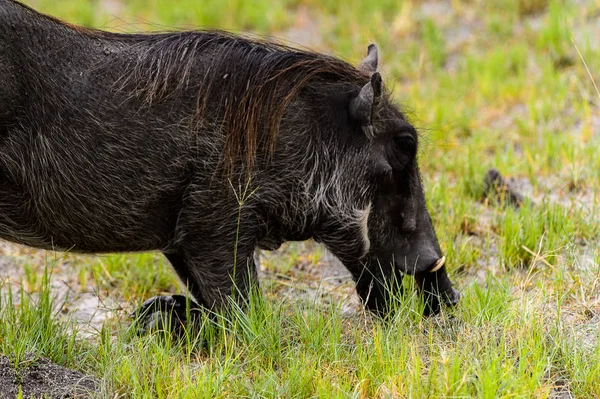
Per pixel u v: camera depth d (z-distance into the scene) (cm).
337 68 1175
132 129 1092
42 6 2883
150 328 1161
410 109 1664
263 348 1085
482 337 1077
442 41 2480
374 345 1068
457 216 1523
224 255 1132
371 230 1186
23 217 1101
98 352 1105
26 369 1023
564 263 1305
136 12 2903
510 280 1309
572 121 1902
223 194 1112
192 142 1103
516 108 2066
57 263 1536
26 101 1066
